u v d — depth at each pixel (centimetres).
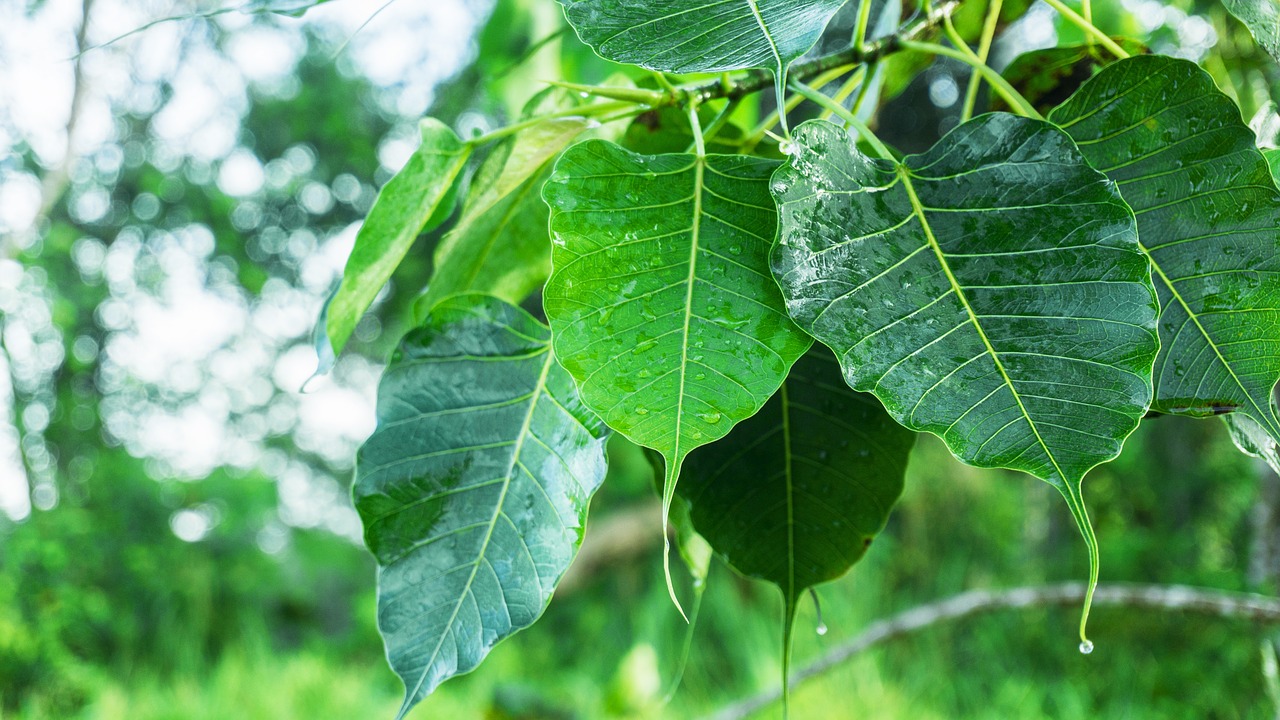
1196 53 168
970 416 75
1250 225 80
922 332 75
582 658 859
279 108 1407
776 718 471
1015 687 627
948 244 76
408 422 85
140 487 1059
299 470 1561
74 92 814
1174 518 743
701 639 764
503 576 83
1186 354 81
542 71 230
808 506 94
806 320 74
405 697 82
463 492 84
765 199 77
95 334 1259
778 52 74
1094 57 97
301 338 1545
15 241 806
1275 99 147
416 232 90
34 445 1072
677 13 77
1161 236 81
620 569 965
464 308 86
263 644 911
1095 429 74
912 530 807
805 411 93
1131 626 657
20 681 791
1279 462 83
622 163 77
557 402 85
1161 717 575
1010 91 85
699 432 75
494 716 543
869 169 77
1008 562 773
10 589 796
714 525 94
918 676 647
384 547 84
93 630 917
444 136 88
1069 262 75
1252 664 568
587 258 76
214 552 1080
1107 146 81
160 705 762
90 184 1315
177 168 1389
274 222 1528
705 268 77
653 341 76
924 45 88
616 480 1007
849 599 689
